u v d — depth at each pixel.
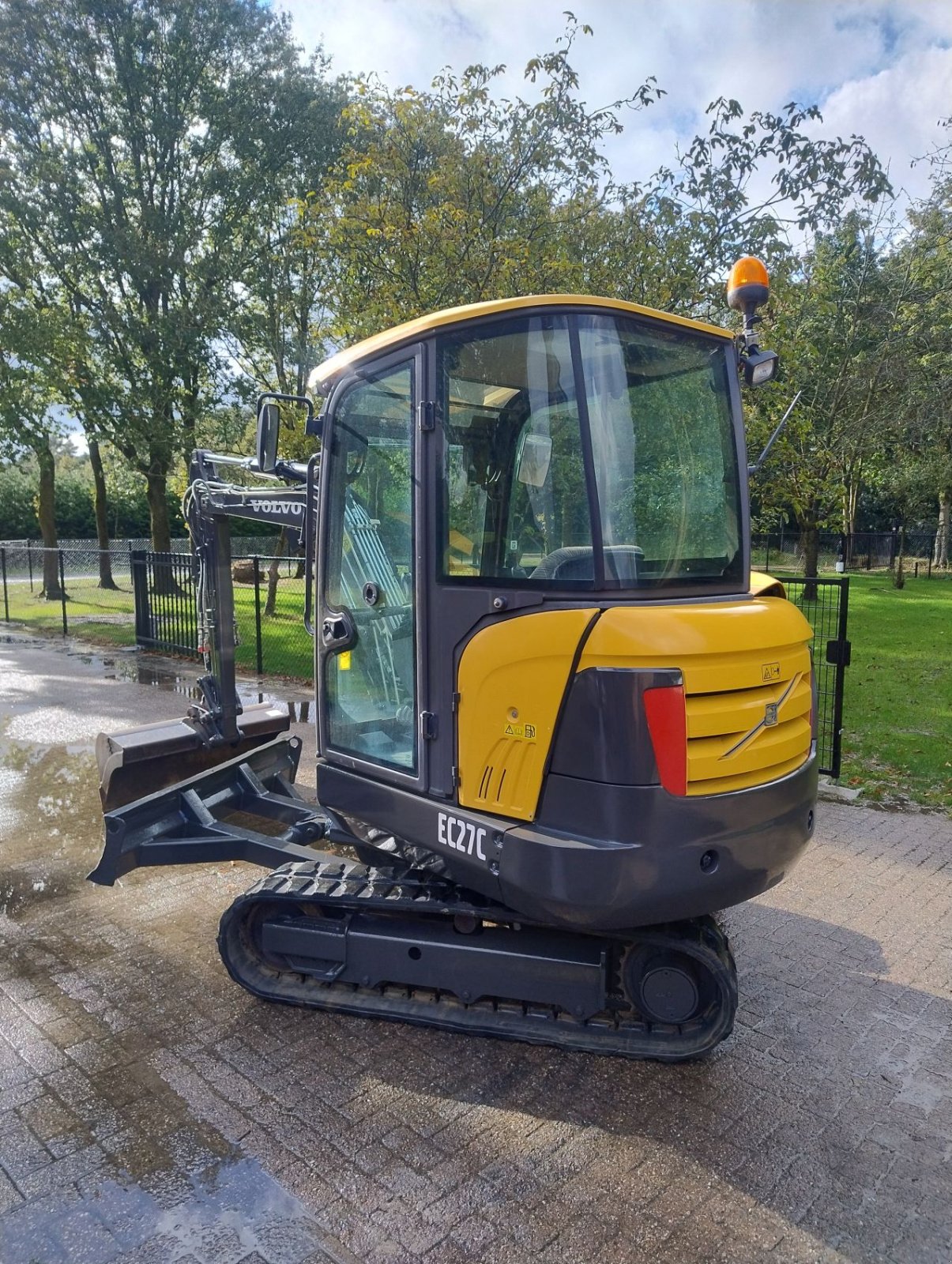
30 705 9.28
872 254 13.84
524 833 2.79
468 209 8.57
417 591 3.07
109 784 4.81
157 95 16.22
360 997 3.51
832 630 7.03
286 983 3.63
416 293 8.52
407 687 3.25
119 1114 2.90
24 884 4.82
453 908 3.28
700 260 8.43
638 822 2.61
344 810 3.56
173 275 16.53
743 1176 2.65
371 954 3.48
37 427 17.53
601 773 2.65
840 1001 3.66
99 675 11.16
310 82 16.80
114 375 17.00
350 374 3.40
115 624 16.69
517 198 8.70
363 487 3.39
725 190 8.16
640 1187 2.60
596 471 2.77
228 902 4.61
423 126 8.56
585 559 2.76
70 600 21.12
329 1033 3.40
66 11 15.40
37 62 15.62
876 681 10.56
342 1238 2.39
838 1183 2.63
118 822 3.83
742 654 2.77
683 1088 3.08
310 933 3.56
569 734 2.71
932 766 6.91
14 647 13.75
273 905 3.66
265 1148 2.74
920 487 25.47
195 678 10.84
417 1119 2.89
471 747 2.98
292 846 3.91
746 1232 2.44
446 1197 2.54
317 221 9.56
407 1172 2.64
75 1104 2.96
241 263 16.64
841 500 16.17
